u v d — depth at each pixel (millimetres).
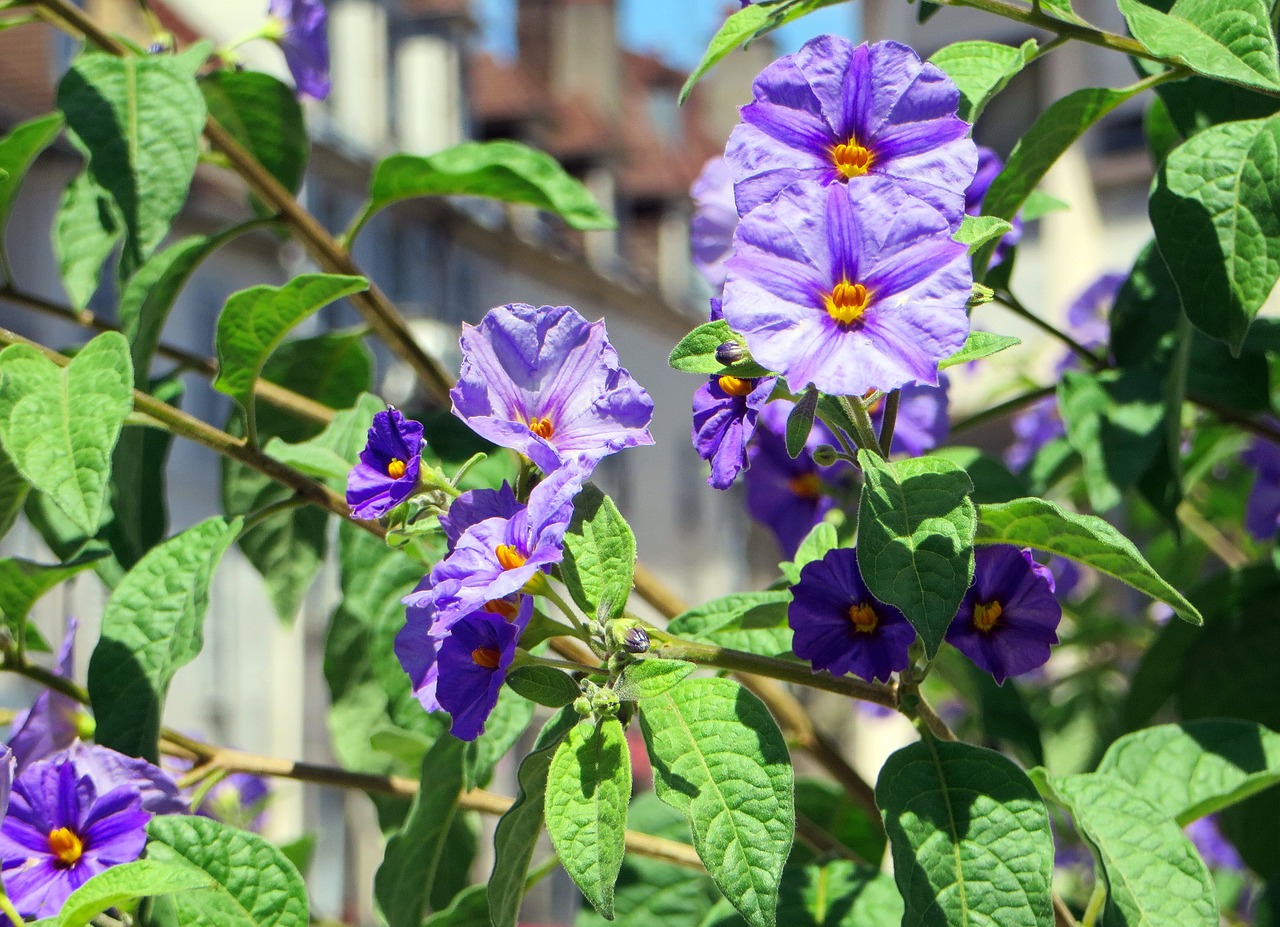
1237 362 488
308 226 497
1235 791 397
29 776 372
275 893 366
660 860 447
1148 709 537
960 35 2166
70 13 472
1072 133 401
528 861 339
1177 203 380
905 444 438
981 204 423
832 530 375
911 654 347
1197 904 351
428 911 486
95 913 334
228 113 522
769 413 438
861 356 315
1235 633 521
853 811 500
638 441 339
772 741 317
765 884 308
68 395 365
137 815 373
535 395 346
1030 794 334
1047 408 733
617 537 337
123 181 439
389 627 448
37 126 483
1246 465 678
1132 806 365
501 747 413
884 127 344
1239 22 352
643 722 323
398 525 342
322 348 520
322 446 442
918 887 329
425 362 511
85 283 485
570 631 335
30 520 476
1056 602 351
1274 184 374
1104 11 2098
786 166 343
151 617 411
